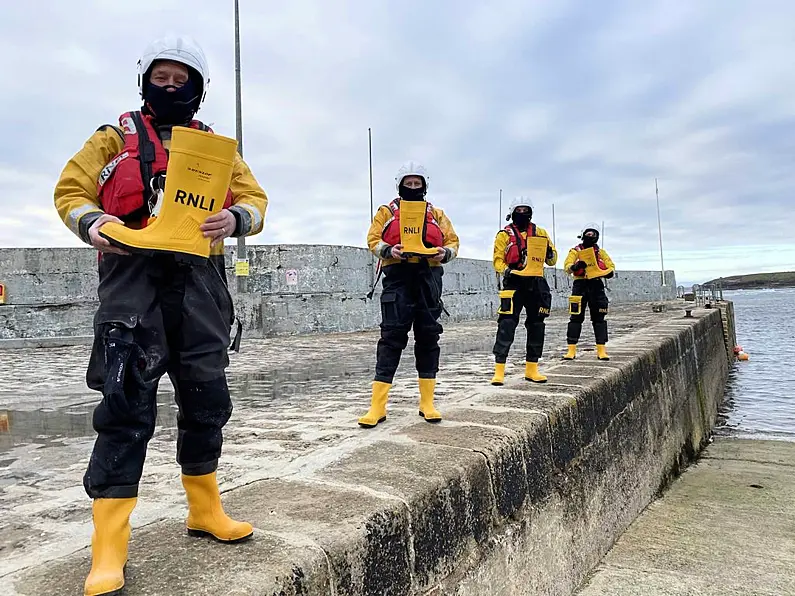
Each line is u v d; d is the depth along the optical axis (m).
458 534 3.35
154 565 2.18
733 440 12.87
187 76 2.29
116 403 1.98
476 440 4.02
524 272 6.33
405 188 4.79
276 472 3.55
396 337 4.86
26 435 5.29
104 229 2.00
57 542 2.74
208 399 2.27
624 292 40.56
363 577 2.54
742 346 32.41
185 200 2.07
